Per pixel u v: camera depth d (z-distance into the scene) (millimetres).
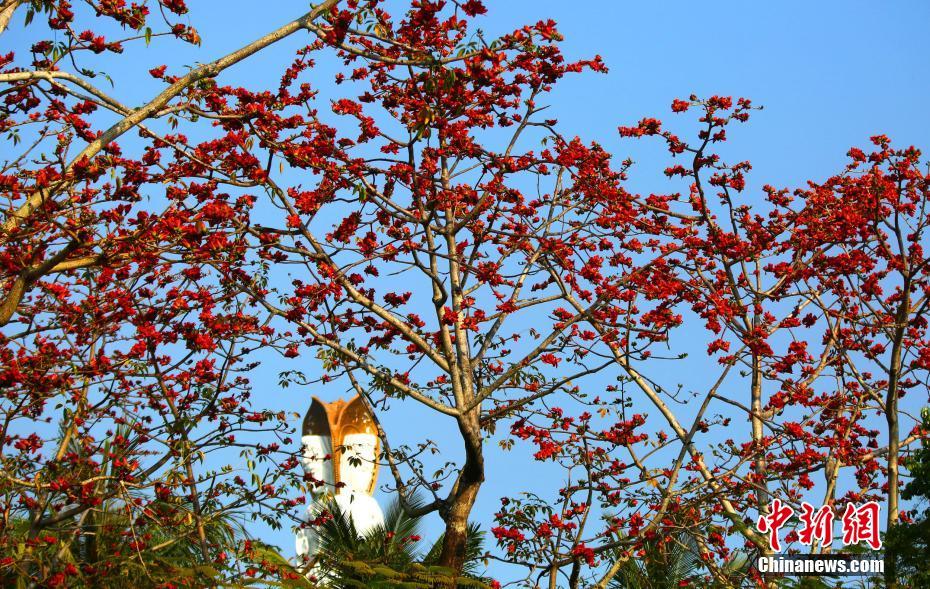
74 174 10719
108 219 11203
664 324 13891
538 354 14062
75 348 12719
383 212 13281
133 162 12039
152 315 12672
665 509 14180
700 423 14867
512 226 14703
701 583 14750
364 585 13539
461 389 13820
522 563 14273
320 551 14883
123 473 12031
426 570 13484
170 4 11250
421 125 12219
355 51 12102
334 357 14000
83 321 12680
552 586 14109
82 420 12664
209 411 13336
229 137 12117
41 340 12766
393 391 14102
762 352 14445
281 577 12938
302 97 12945
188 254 12164
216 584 12141
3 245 10938
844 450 14719
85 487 11938
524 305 14852
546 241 14531
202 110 11844
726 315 14266
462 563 13648
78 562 12203
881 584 13352
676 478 14602
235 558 12898
